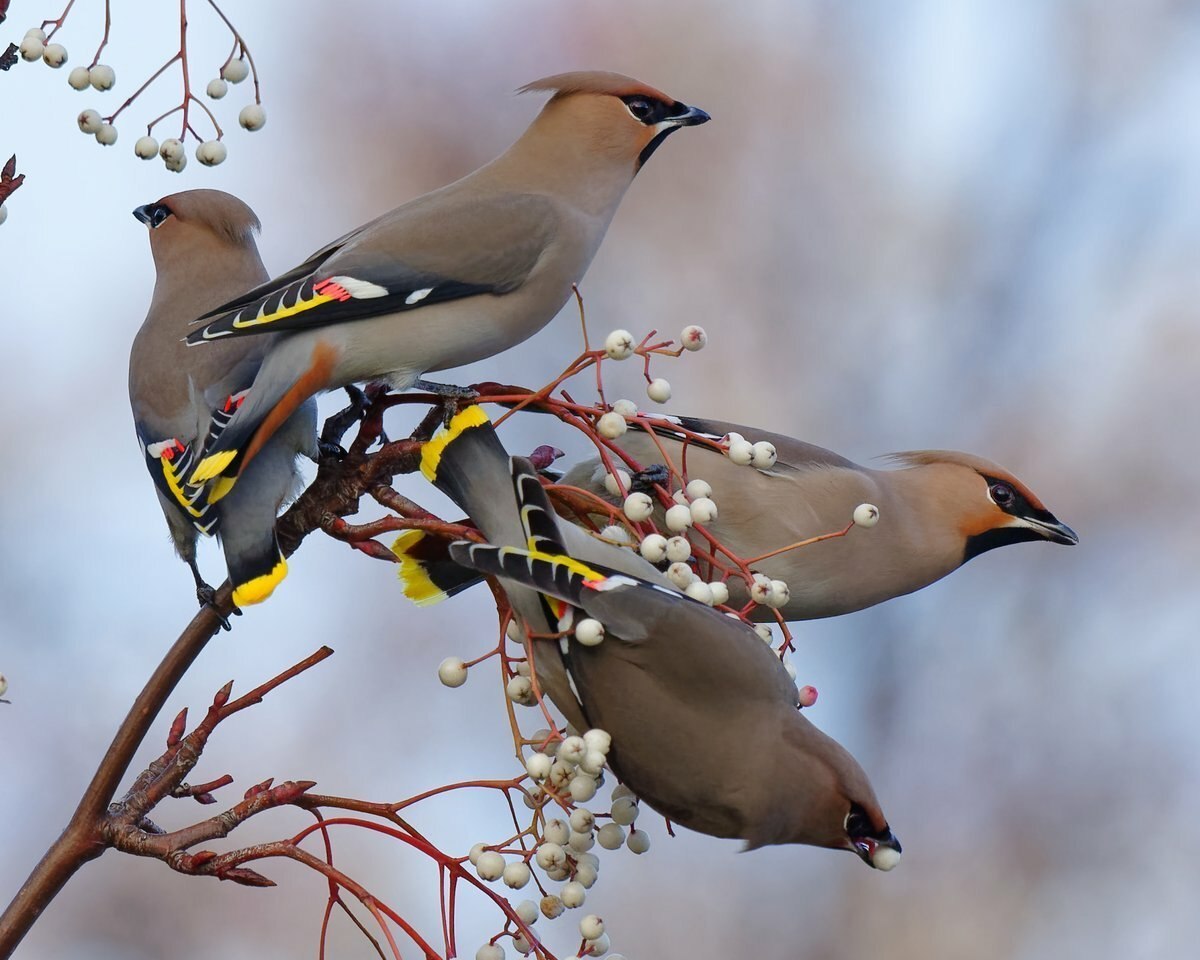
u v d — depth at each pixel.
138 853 7.60
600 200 9.87
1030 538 11.79
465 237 9.29
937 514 11.76
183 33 8.47
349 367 9.01
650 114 9.94
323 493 8.37
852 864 14.55
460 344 9.28
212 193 11.56
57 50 8.16
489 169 9.92
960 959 14.41
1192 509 15.76
